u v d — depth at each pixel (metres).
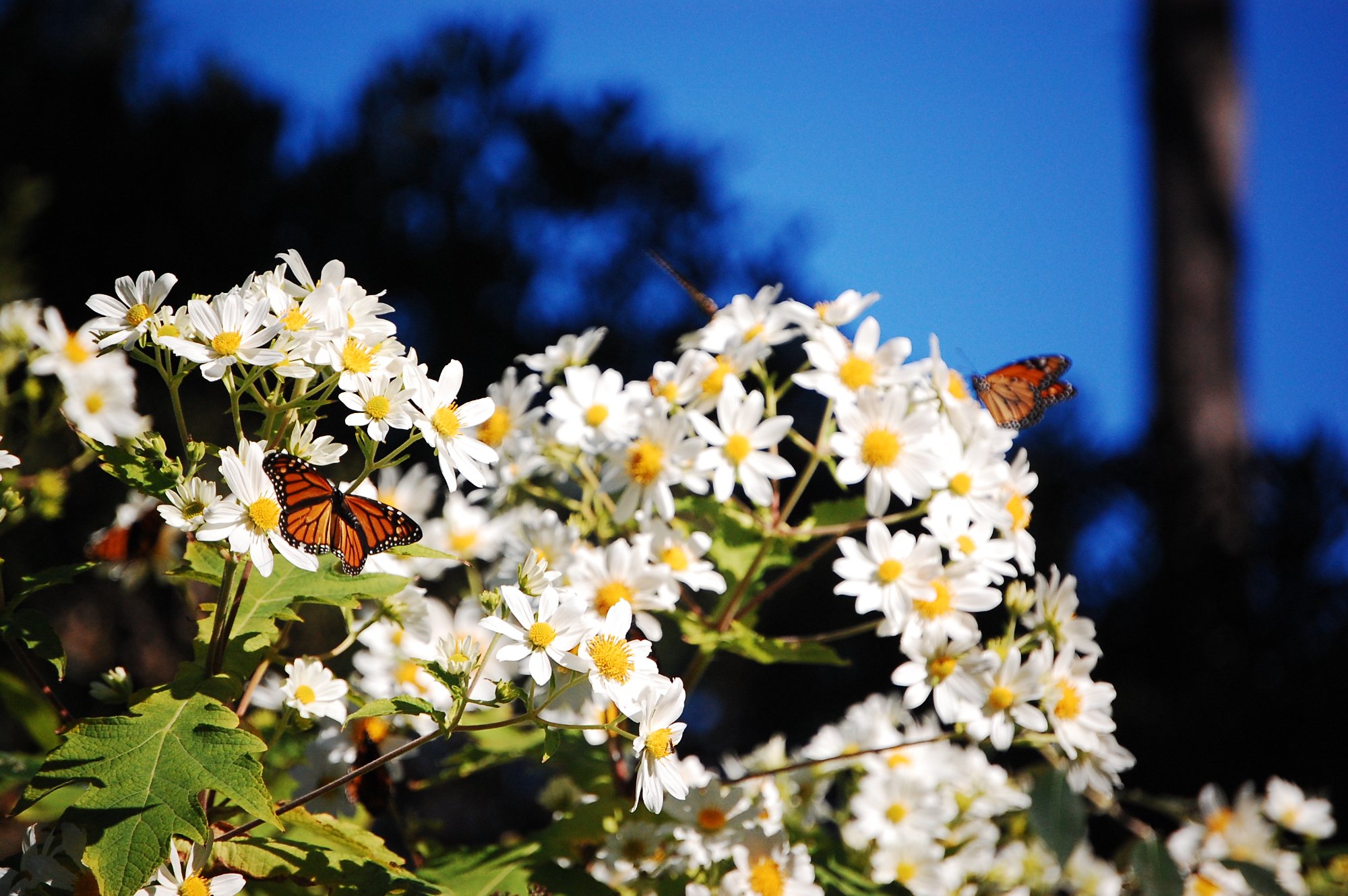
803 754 2.14
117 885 1.66
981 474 1.93
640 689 1.79
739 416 1.93
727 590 1.98
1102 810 2.05
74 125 6.00
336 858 1.79
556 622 1.78
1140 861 1.87
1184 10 5.70
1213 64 5.65
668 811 1.93
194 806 1.68
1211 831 2.09
